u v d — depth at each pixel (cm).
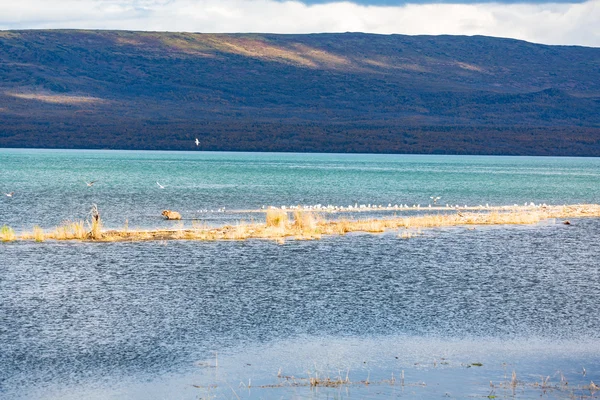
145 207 13612
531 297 6275
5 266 7238
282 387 4222
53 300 5953
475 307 5916
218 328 5269
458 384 4281
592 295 6375
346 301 6047
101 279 6719
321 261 7738
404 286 6625
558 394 4141
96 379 4297
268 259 7794
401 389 4206
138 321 5397
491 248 8812
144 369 4466
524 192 19512
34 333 5075
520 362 4659
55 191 17200
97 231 8988
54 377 4312
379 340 5053
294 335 5138
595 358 4738
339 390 4181
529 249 8781
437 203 15575
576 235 10081
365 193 18125
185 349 4822
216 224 10819
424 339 5088
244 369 4488
